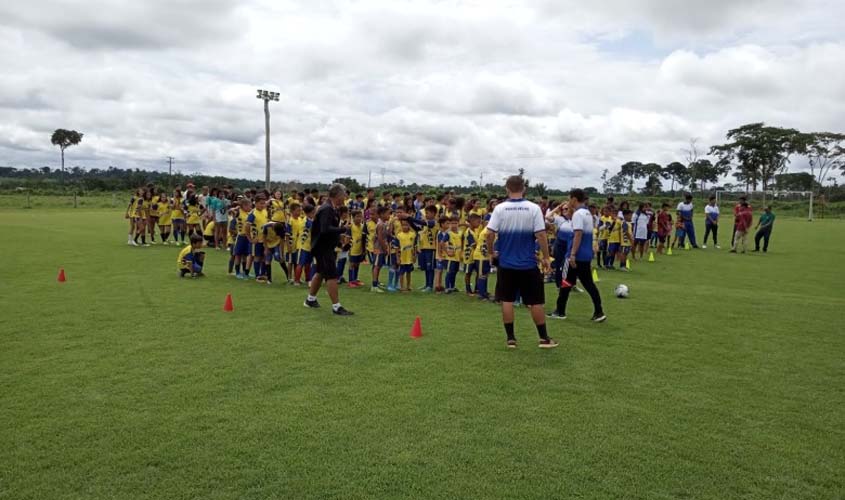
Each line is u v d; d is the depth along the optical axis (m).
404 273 11.37
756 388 5.53
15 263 13.83
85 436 4.19
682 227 22.89
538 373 5.86
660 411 4.88
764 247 21.30
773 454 4.12
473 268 10.83
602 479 3.70
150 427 4.36
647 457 4.02
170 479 3.61
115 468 3.74
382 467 3.80
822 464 3.98
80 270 12.82
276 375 5.63
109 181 69.94
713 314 9.09
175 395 5.05
